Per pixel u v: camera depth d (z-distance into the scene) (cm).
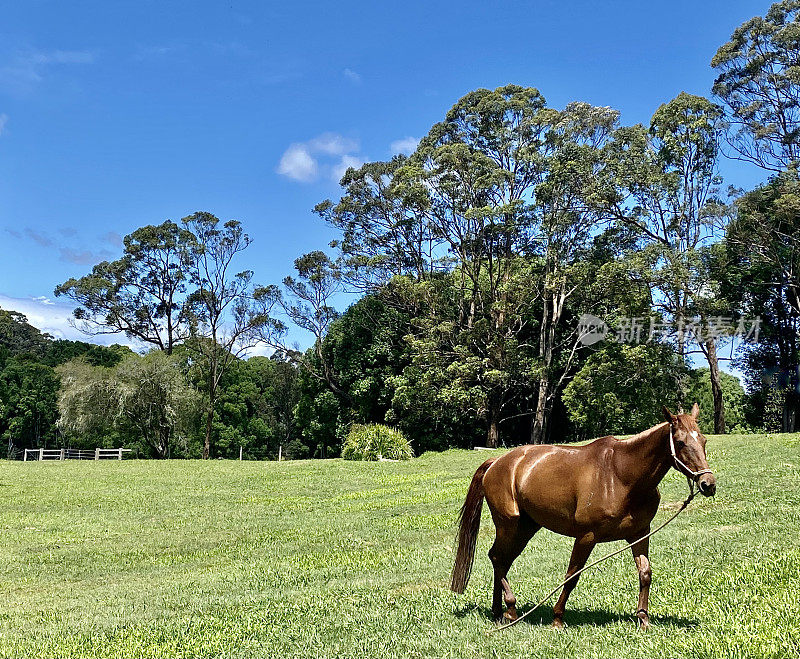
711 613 809
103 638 975
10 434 7262
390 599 1071
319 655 814
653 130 4706
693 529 1415
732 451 2673
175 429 5878
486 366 4784
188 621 1036
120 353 8556
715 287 4431
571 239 4909
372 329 5809
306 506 2484
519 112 5069
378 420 5812
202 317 6331
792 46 4362
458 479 2908
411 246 5462
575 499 822
